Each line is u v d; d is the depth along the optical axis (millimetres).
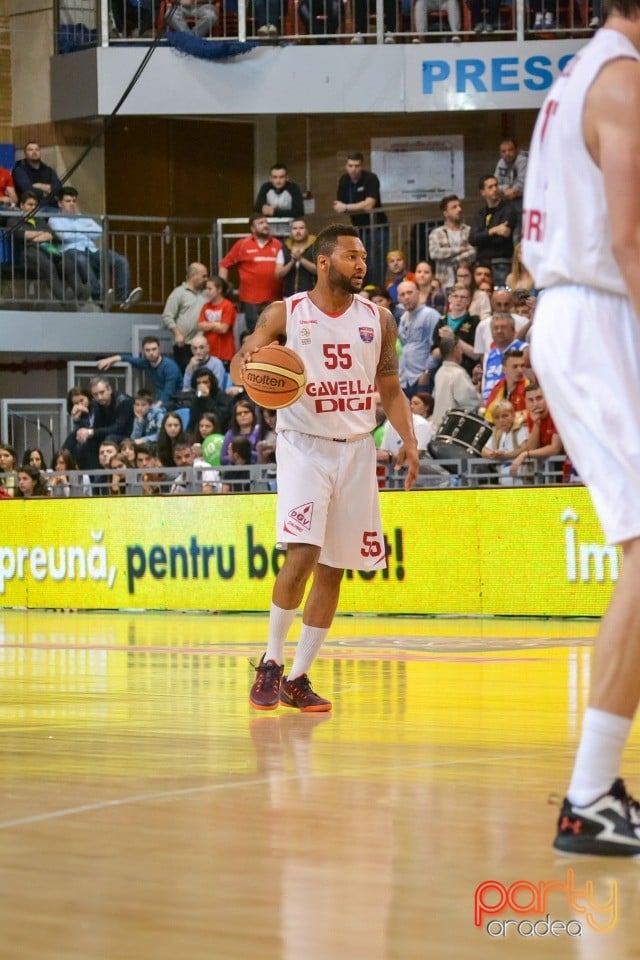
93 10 36031
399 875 4547
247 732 8289
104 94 35219
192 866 4680
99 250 33781
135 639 17297
